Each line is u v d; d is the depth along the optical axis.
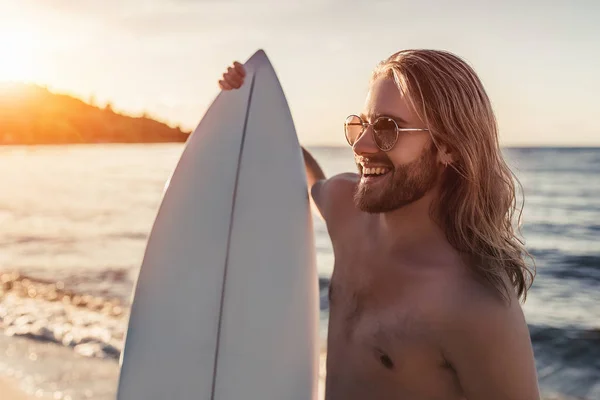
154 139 122.12
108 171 43.12
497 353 1.36
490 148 1.53
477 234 1.45
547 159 33.78
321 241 14.38
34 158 62.81
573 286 10.11
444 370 1.46
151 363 2.11
